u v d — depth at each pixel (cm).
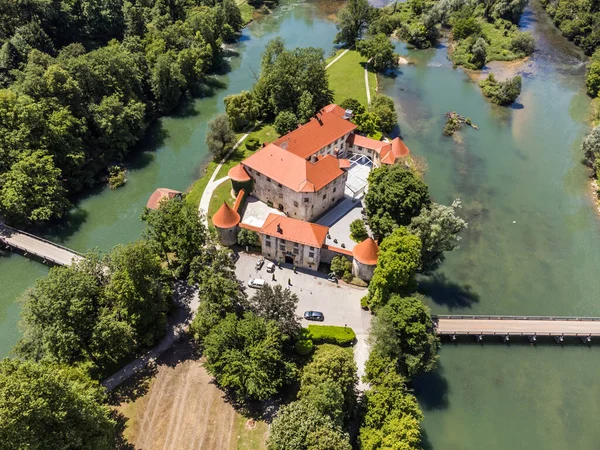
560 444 6694
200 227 8481
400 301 7031
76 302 6569
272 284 8681
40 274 9094
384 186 8981
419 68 17438
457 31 19188
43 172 9956
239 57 17800
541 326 8031
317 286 8712
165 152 12588
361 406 6438
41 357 6650
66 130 10844
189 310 8231
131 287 6956
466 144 13138
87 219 10425
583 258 9712
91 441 5491
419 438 6353
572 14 19912
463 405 7100
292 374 6594
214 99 15088
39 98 10919
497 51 18238
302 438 5450
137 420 6600
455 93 15762
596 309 8631
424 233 8162
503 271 9362
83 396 5519
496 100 15112
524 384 7425
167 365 7369
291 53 14000
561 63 17738
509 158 12606
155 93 13788
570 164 12400
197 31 16175
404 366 6925
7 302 8550
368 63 17225
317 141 10850
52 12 14738
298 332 7181
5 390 4797
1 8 13775
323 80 13512
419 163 12288
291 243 8738
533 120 14312
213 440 6394
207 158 12350
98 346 6719
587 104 15150
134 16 15750
